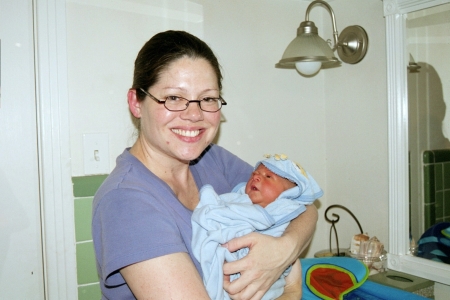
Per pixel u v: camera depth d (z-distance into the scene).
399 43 1.35
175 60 0.87
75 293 1.25
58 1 1.19
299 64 1.40
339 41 1.56
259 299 0.89
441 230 1.27
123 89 1.30
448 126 1.24
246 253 0.93
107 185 0.84
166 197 0.89
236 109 1.49
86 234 1.27
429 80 1.28
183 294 0.72
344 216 1.63
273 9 1.56
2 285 1.19
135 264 0.74
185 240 0.88
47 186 1.21
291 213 1.04
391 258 1.40
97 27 1.26
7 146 1.18
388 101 1.39
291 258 0.95
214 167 1.18
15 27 1.18
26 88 1.20
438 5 1.24
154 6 1.33
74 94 1.24
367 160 1.52
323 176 1.69
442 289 1.28
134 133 1.32
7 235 1.19
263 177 1.09
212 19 1.43
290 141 1.62
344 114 1.60
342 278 1.24
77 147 1.25
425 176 1.31
